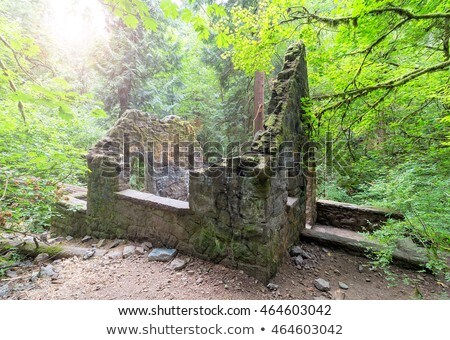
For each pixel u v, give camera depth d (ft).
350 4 8.63
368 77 10.75
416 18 8.20
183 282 9.12
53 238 14.43
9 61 7.66
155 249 11.20
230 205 9.45
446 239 8.55
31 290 8.68
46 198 11.19
